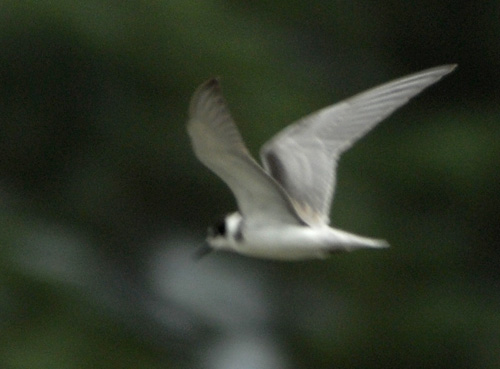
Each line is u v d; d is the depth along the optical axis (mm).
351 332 16625
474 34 19969
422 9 19812
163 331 16562
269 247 9812
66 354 15023
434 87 19719
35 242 16625
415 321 16688
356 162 17391
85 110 17062
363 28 19453
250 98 16672
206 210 17078
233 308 16938
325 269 16953
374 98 10773
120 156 17094
